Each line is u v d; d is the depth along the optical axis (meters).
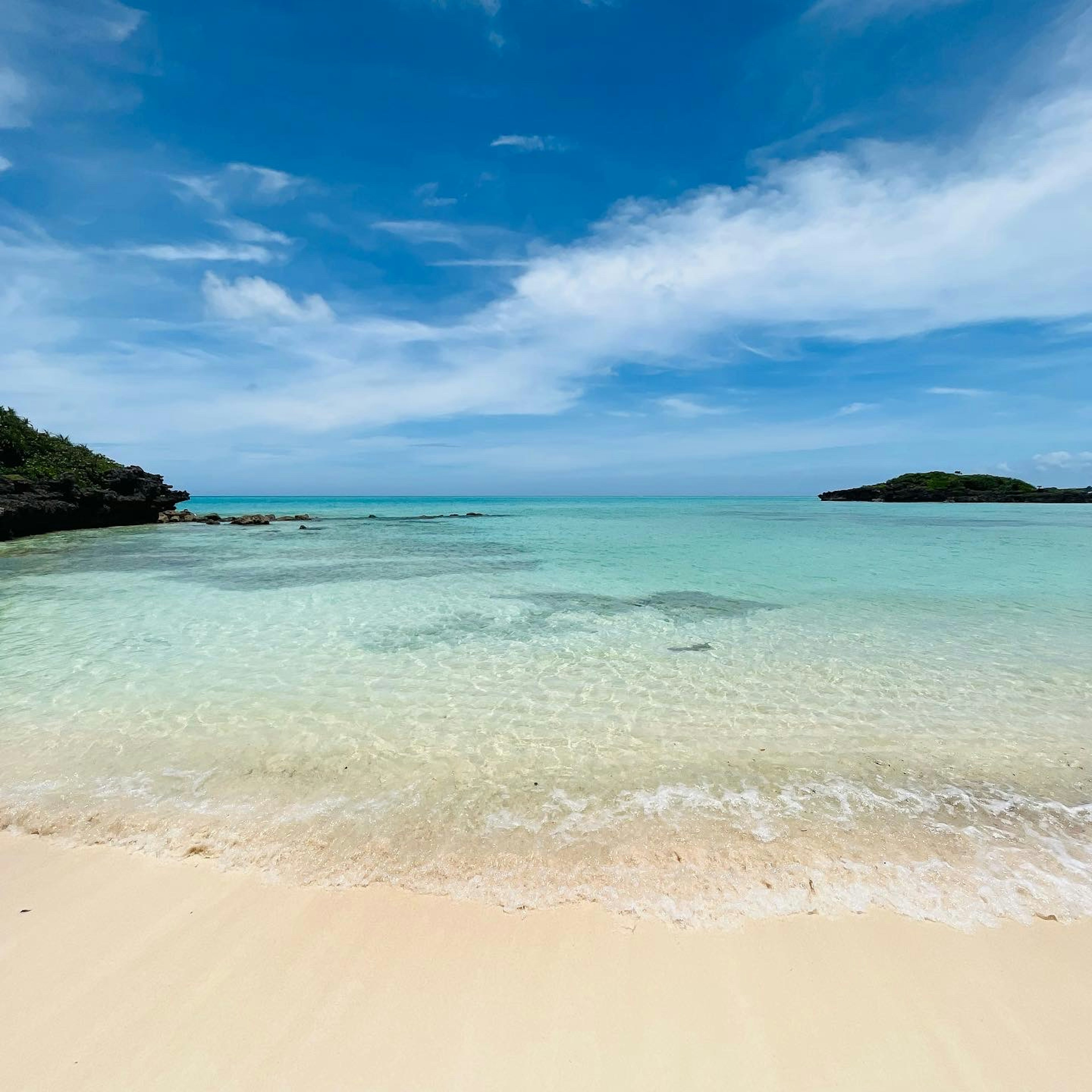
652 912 3.62
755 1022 2.87
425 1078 2.58
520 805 4.96
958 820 4.76
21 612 12.45
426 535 35.22
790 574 18.27
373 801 5.02
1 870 4.03
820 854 4.26
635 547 27.25
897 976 3.14
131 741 6.18
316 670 8.66
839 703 7.43
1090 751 6.07
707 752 6.05
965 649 9.83
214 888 3.85
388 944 3.35
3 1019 2.86
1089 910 3.68
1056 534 33.69
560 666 8.94
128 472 42.16
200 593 14.91
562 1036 2.79
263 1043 2.74
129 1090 2.51
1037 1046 2.76
